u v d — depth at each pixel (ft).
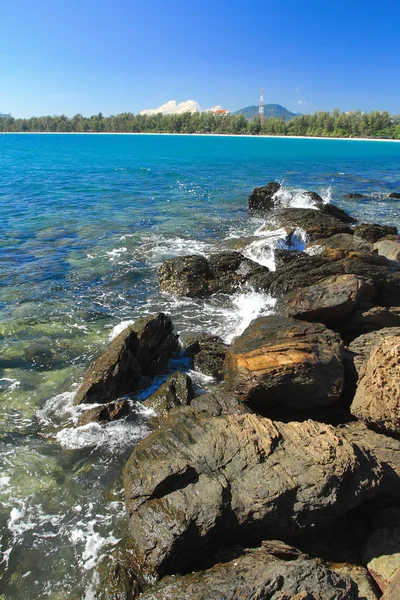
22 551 20.59
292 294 38.65
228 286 50.19
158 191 118.62
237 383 28.04
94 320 43.78
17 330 41.24
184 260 51.93
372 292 38.63
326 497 19.77
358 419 26.35
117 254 63.62
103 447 26.86
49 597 18.71
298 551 19.31
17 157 237.04
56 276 55.16
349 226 70.85
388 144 439.63
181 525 19.15
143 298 49.42
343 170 183.83
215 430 23.09
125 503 22.34
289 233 64.64
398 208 100.99
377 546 19.66
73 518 22.30
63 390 32.45
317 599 16.07
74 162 208.64
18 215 87.20
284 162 214.69
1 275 54.85
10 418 29.30
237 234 74.02
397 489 22.33
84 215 87.97
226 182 138.31
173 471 20.83
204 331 41.78
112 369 30.71
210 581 17.34
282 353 28.27
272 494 19.66
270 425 22.77
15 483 24.22
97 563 19.95
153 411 29.60
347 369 29.84
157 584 18.45
